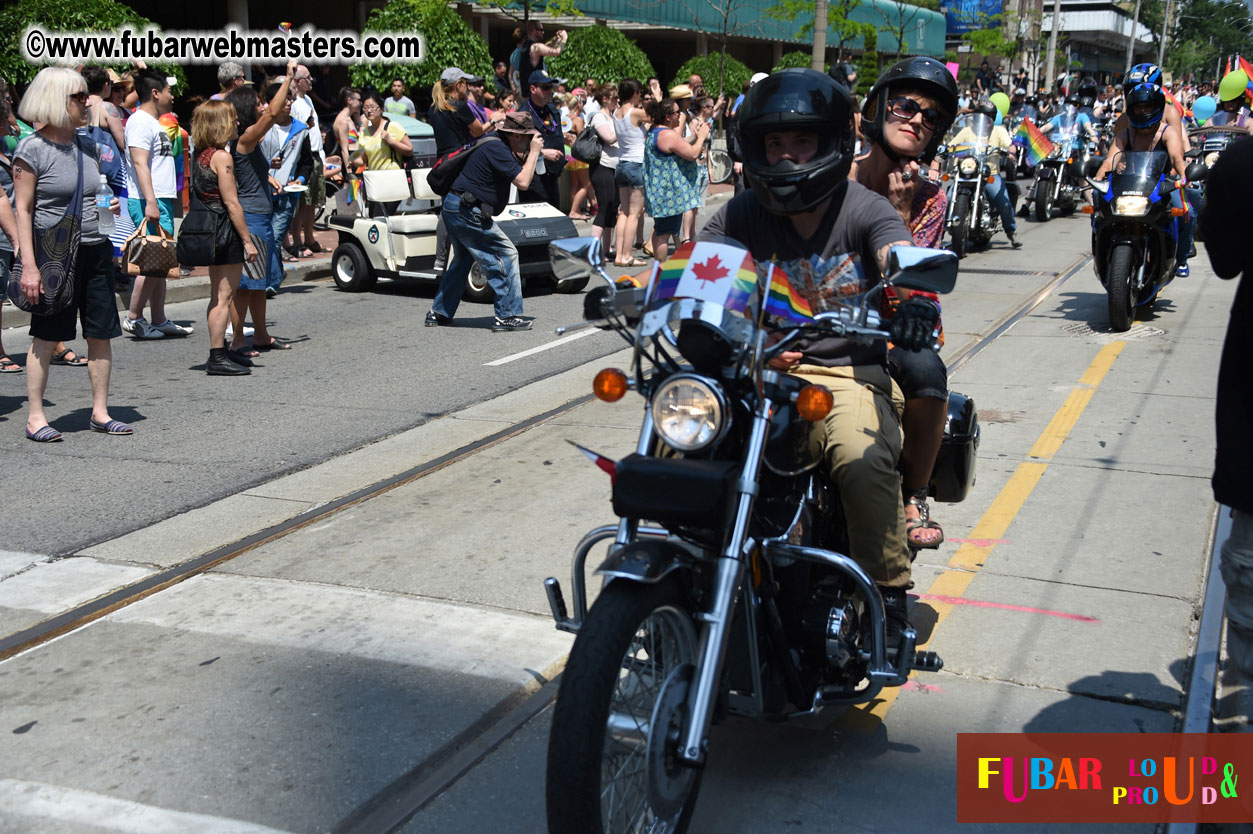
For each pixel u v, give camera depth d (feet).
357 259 37.40
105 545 15.65
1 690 11.71
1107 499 16.89
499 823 9.53
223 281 25.48
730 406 8.50
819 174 9.27
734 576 8.43
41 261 19.65
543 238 36.22
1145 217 27.76
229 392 24.29
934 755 10.48
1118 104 83.10
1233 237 8.75
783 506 9.32
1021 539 15.47
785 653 9.35
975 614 13.25
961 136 43.24
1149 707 11.21
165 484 18.24
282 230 37.29
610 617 8.02
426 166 42.45
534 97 43.88
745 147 9.55
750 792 9.96
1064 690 11.55
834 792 9.95
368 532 16.03
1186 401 22.13
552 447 20.01
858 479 9.66
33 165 19.27
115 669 12.14
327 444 20.44
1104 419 21.02
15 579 14.53
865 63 92.63
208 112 24.59
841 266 9.98
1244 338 8.98
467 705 11.36
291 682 11.83
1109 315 28.48
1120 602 13.52
